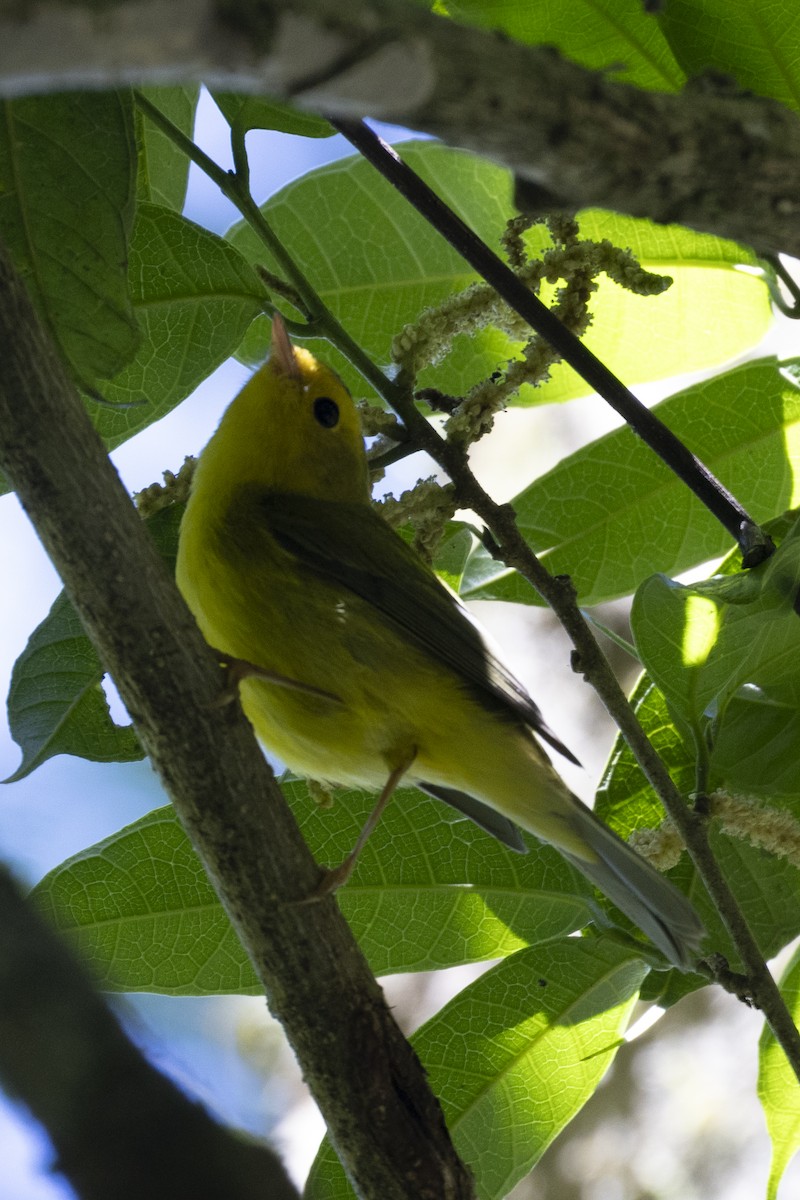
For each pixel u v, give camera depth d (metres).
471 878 8.51
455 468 7.66
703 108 4.56
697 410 9.45
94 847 8.03
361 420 7.94
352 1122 6.32
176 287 8.19
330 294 9.95
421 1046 8.26
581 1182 14.86
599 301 9.67
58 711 7.91
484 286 7.91
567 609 7.37
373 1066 6.29
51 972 4.01
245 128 7.85
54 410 5.47
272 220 9.91
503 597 9.17
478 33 4.11
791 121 4.70
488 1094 8.27
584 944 8.18
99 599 5.76
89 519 5.62
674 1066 15.35
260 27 3.53
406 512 7.63
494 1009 8.24
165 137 9.30
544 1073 8.27
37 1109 3.91
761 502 9.59
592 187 4.54
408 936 8.48
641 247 9.53
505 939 8.51
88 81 3.45
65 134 6.84
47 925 4.14
